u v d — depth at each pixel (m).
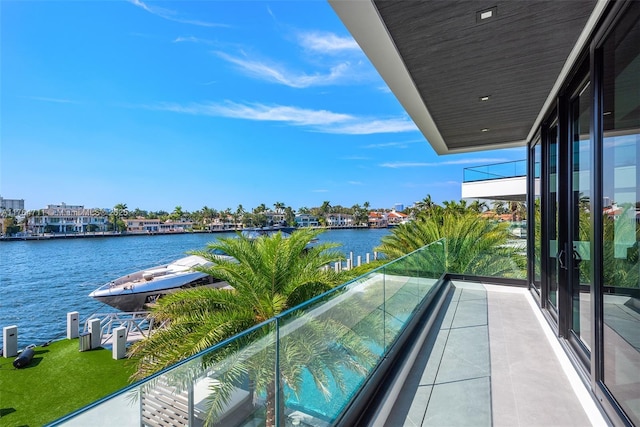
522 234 6.30
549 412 2.44
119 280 14.07
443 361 3.33
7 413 5.60
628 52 1.76
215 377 1.37
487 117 4.41
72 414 0.90
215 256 4.49
